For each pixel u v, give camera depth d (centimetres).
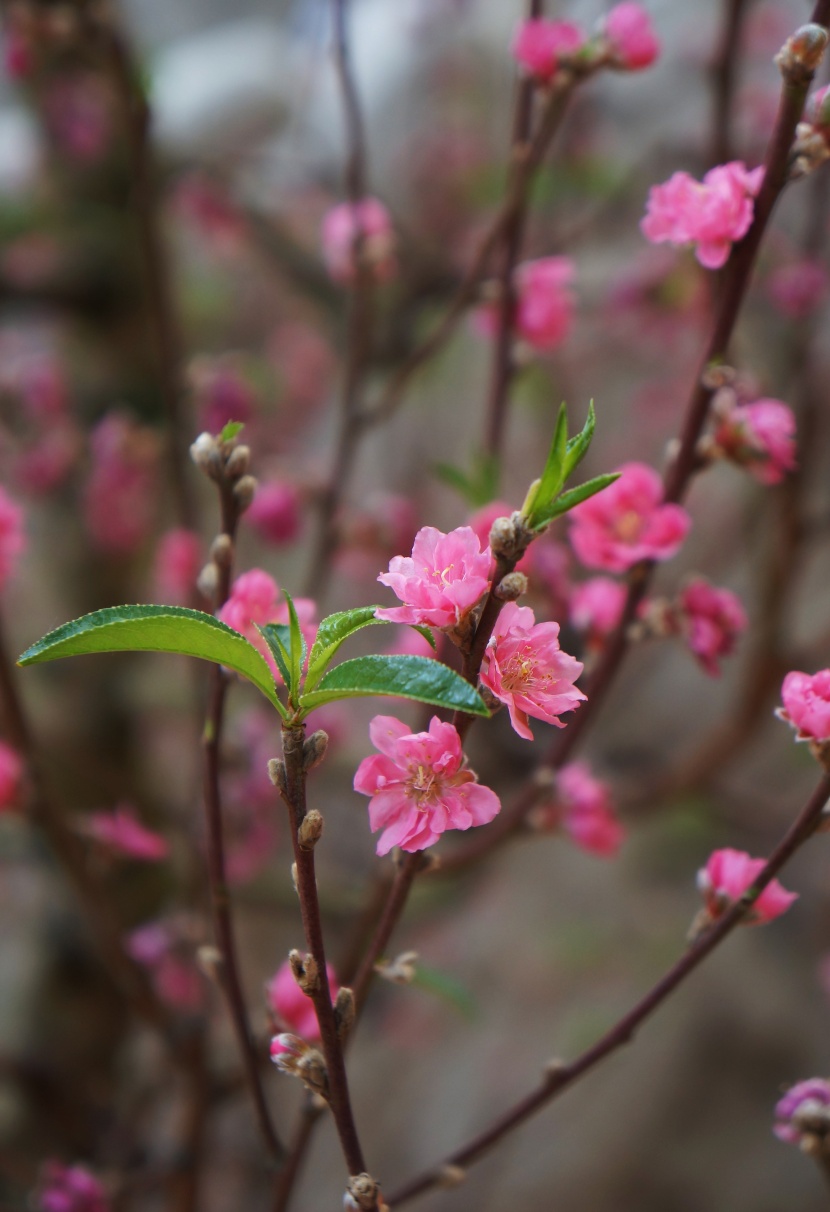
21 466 192
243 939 250
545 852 242
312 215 226
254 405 161
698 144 171
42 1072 166
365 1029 229
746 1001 209
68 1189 107
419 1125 209
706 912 89
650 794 165
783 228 198
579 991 216
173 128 217
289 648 79
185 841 144
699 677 249
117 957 106
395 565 79
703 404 95
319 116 245
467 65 258
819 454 166
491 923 233
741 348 181
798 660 154
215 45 254
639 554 96
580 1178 196
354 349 133
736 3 122
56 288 184
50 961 173
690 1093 202
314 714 138
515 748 190
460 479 108
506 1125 92
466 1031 219
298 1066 81
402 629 106
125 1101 169
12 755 102
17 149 206
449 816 78
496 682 78
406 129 253
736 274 92
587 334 245
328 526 136
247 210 207
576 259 221
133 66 127
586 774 109
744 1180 194
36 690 192
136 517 195
